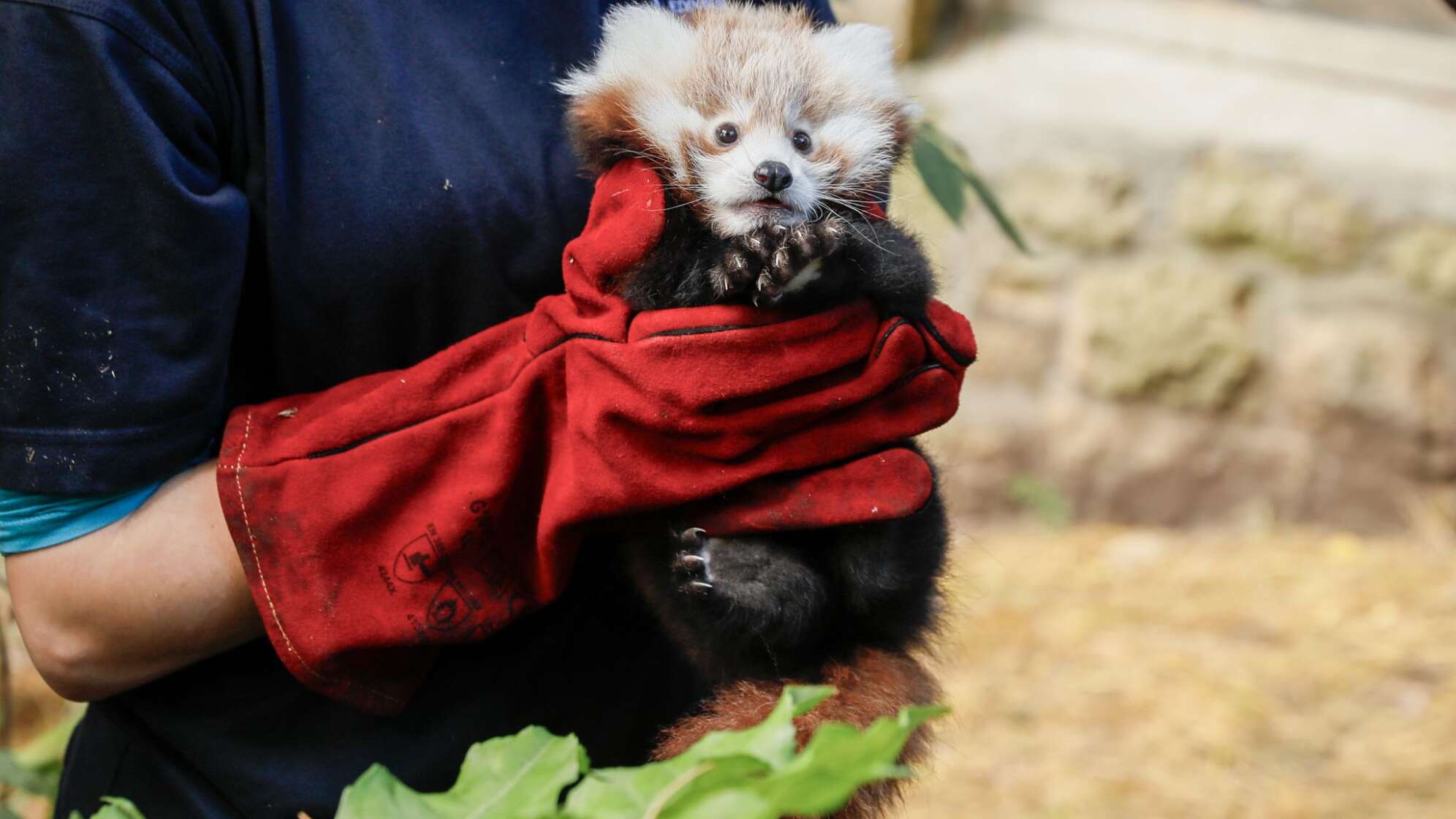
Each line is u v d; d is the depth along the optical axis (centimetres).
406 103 151
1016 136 364
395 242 150
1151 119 360
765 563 153
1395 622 298
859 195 166
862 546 155
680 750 154
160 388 145
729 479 148
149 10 144
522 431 148
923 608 160
